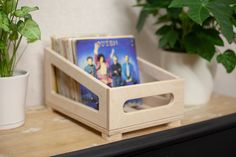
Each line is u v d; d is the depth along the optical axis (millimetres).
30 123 771
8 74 725
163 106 749
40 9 886
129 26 1089
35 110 875
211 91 989
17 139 671
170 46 953
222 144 737
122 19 1066
